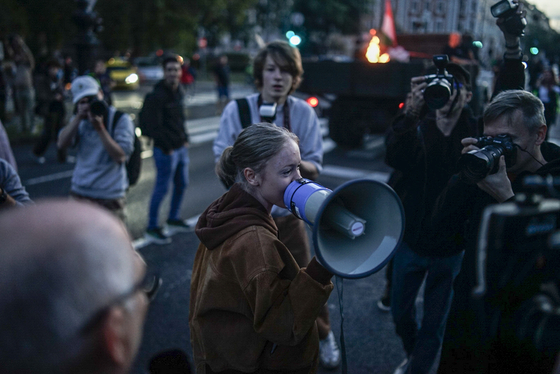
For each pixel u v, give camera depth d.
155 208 4.25
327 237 1.21
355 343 2.79
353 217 1.15
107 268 0.59
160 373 1.13
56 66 8.82
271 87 2.43
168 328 2.90
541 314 1.26
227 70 13.57
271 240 1.30
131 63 20.59
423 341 2.09
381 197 1.18
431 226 1.98
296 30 20.34
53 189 5.78
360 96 7.62
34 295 0.53
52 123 5.84
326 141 9.11
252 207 1.38
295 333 1.23
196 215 5.04
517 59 1.95
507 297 1.31
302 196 1.22
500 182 1.39
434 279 2.12
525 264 1.27
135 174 3.19
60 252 0.55
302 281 1.23
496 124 1.46
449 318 1.57
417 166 2.06
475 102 3.97
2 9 15.44
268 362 1.33
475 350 1.43
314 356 1.38
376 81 7.29
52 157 7.54
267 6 38.31
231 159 1.51
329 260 1.15
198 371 1.46
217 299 1.34
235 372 1.36
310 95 7.96
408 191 2.12
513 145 1.40
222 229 1.35
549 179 1.27
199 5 22.34
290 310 1.24
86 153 2.99
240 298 1.32
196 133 10.21
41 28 17.16
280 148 1.33
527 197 1.24
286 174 1.34
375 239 1.20
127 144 3.01
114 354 0.59
